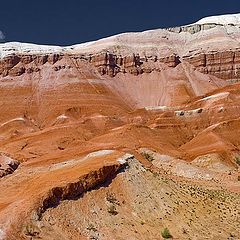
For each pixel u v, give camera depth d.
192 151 110.06
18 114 197.25
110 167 50.06
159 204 49.91
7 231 37.12
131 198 48.91
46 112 199.25
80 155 60.44
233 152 104.81
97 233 42.16
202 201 54.28
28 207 40.28
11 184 53.41
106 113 197.50
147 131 121.75
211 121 138.00
